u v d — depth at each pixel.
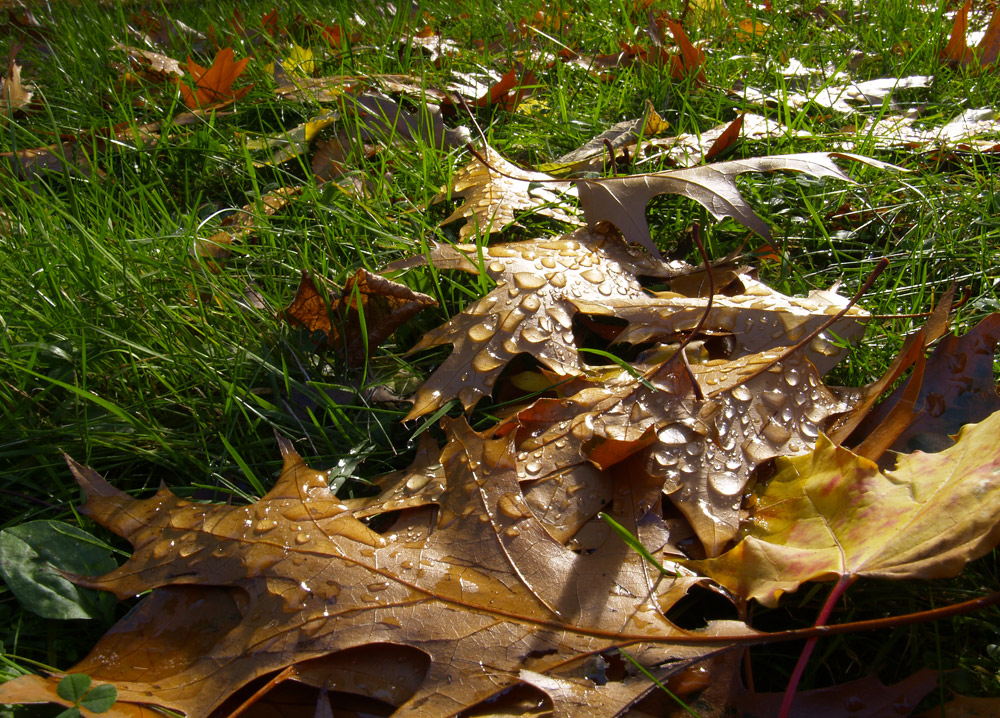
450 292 0.47
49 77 0.81
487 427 0.40
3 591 0.35
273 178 0.62
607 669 0.30
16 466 0.40
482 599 0.32
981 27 0.92
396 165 0.58
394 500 0.35
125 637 0.33
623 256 0.47
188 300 0.47
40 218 0.50
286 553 0.33
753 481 0.36
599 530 0.34
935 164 0.61
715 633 0.30
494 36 0.94
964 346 0.37
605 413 0.37
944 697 0.32
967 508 0.31
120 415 0.40
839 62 0.82
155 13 1.09
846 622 0.33
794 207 0.55
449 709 0.30
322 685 0.31
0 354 0.43
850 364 0.42
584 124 0.67
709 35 0.90
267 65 0.79
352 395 0.42
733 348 0.42
